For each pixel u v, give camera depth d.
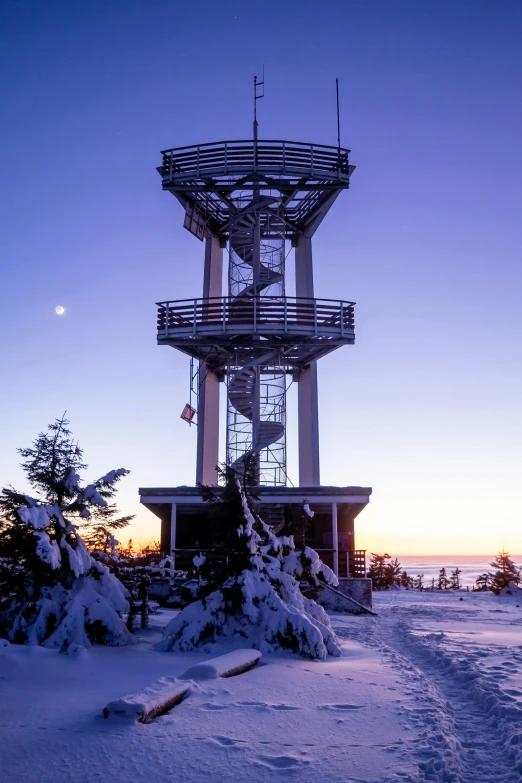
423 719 6.89
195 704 7.33
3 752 5.69
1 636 11.45
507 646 12.70
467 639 13.85
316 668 10.09
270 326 25.94
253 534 13.15
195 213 29.03
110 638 11.70
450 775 5.23
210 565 13.16
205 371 29.12
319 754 5.71
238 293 28.55
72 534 12.44
